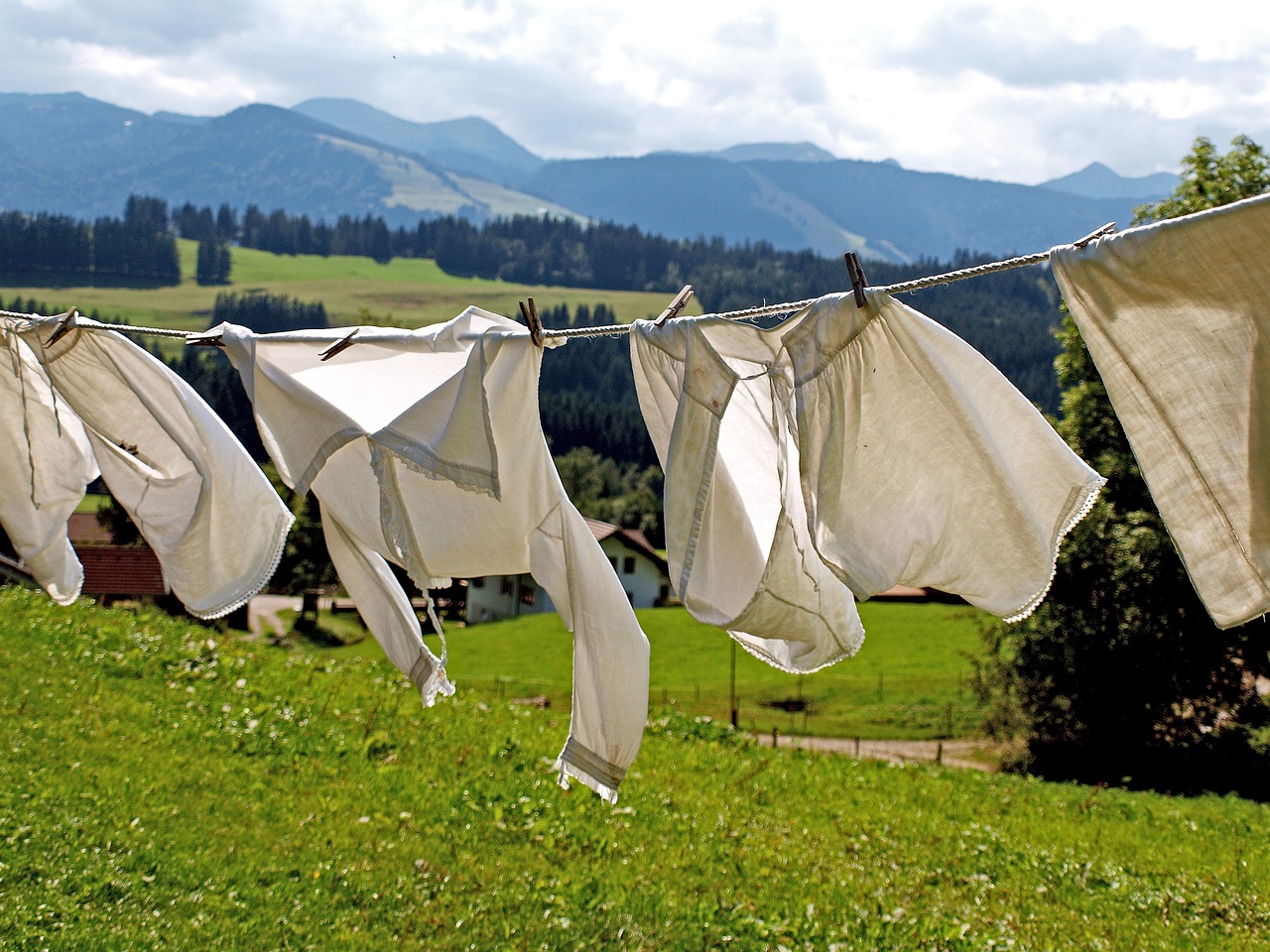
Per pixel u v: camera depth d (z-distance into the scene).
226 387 66.56
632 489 94.88
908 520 3.81
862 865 9.45
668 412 4.29
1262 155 22.31
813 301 3.83
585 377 131.12
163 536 5.16
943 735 32.16
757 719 33.84
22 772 7.94
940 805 12.94
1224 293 3.22
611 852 8.65
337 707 11.78
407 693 13.49
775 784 12.52
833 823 11.04
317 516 49.25
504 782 9.89
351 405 4.74
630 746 4.56
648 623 51.19
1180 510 3.40
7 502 5.91
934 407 3.74
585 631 4.55
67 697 10.13
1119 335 3.38
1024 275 138.50
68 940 5.72
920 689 37.22
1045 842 11.44
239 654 13.81
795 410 3.84
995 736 27.84
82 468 5.95
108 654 11.98
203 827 7.71
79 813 7.39
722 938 7.04
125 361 5.14
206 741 9.81
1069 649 24.16
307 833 7.98
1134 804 14.77
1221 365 3.28
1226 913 9.05
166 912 6.31
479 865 7.85
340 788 9.15
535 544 4.61
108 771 8.37
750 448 4.40
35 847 6.75
